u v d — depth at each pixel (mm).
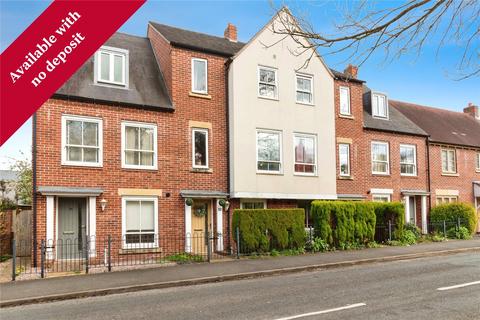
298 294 8789
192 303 8234
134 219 14602
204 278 10727
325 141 18453
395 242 17625
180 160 15641
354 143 20312
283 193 17156
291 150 17578
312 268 12422
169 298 8820
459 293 8562
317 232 16188
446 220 21594
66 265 12781
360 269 12203
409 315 6945
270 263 12922
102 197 14039
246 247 14672
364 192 20359
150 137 15266
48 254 13023
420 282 9828
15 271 11578
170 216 15188
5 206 16656
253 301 8234
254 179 16625
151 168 15039
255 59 17188
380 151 21484
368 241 17094
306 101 18312
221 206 16188
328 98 18797
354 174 20078
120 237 14188
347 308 7457
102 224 13945
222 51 17078
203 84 16578
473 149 25766
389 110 24109
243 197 16344
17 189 21688
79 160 13938
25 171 22172
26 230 16469
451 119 28047
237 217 14703
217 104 16672
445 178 23906
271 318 6926
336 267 12789
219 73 16891
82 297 9273
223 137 16688
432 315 6918
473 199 25172
